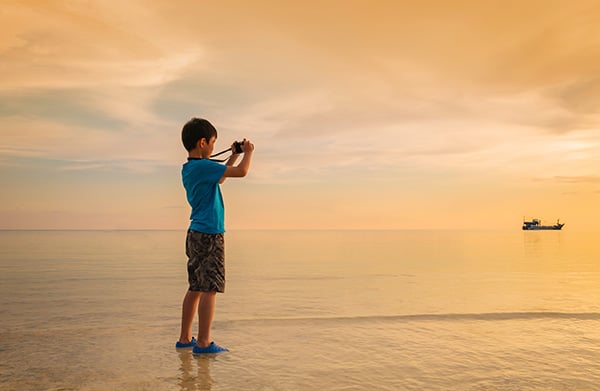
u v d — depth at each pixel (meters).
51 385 2.62
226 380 2.74
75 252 21.64
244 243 39.66
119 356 3.27
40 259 16.08
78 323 4.65
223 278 3.47
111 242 41.03
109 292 7.25
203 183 3.45
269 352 3.40
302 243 39.47
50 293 7.09
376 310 5.54
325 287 8.04
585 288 7.79
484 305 5.93
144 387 2.60
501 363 3.14
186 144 3.66
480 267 12.72
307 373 2.89
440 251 23.55
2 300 6.35
